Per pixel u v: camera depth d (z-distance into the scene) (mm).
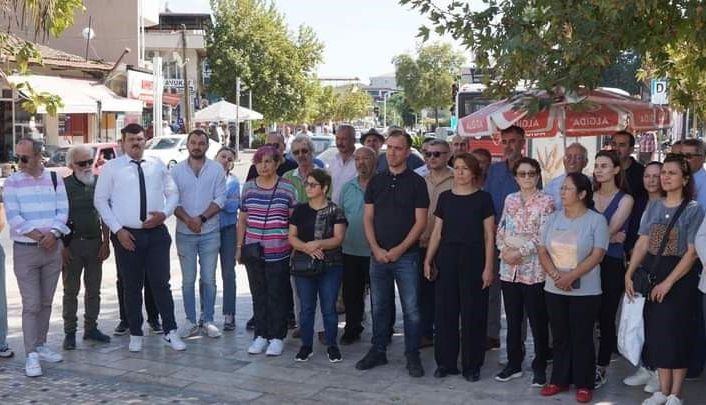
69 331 7734
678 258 5809
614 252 6684
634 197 7180
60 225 7168
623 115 8484
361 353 7684
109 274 11734
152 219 7539
